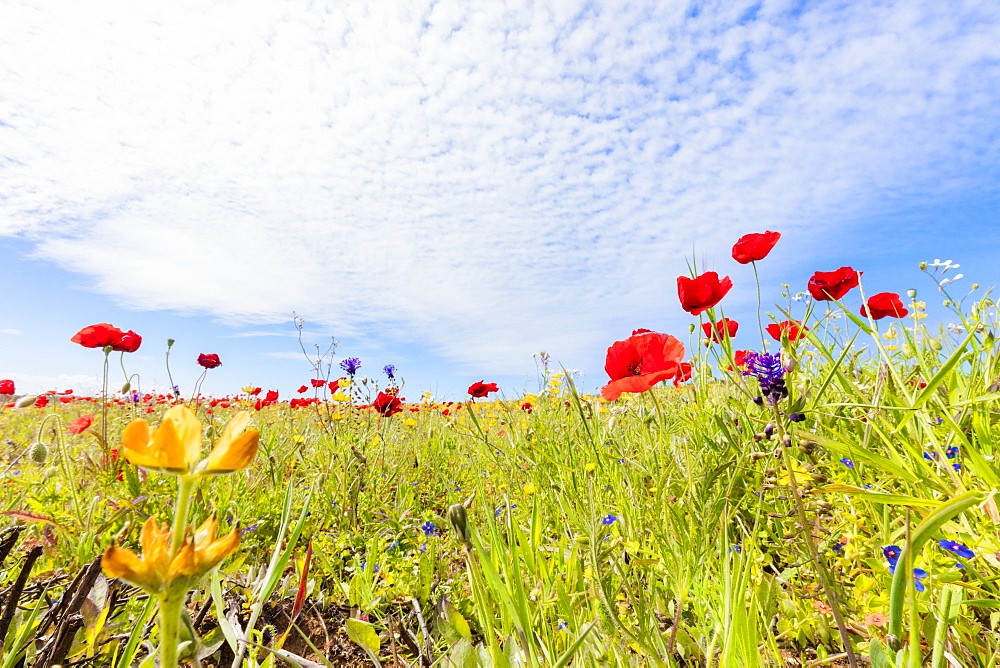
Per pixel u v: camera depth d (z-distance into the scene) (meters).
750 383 1.98
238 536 0.64
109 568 0.58
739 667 1.12
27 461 3.52
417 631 1.93
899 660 0.84
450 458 4.35
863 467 1.99
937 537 1.48
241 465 0.63
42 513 2.56
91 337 3.64
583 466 2.39
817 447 1.87
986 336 1.94
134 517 2.36
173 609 0.60
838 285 2.31
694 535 1.65
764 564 1.78
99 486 2.85
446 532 2.85
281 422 5.52
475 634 1.83
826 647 1.51
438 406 6.59
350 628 1.38
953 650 1.29
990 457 1.59
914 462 1.77
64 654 1.23
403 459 4.01
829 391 2.37
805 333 2.15
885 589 1.47
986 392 1.93
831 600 1.15
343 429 4.27
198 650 1.19
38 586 1.67
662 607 1.53
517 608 1.16
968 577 1.47
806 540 1.22
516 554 1.25
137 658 1.54
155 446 0.61
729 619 1.17
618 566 1.41
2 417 5.92
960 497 0.80
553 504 2.42
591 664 1.25
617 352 1.96
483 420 4.76
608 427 2.90
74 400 8.46
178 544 0.63
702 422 2.53
